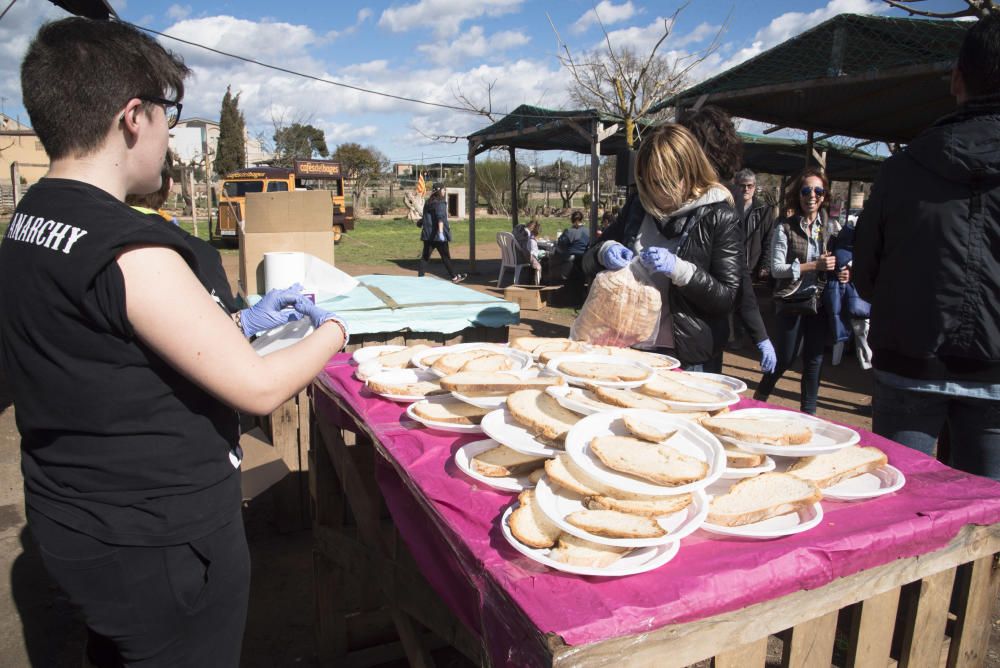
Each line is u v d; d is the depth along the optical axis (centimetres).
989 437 189
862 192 2281
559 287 1052
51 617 273
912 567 124
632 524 105
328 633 241
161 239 107
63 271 103
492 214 4012
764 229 450
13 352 111
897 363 196
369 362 216
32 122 113
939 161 179
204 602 125
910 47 612
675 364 203
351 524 291
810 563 109
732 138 281
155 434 114
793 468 139
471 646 156
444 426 156
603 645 90
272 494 337
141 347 109
